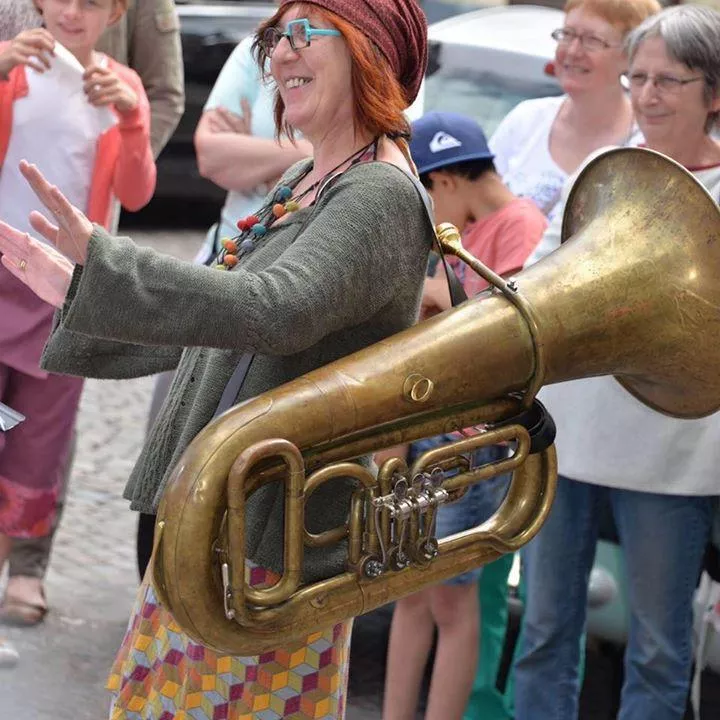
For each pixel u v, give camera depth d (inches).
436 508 165.0
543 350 165.2
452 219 268.2
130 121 282.0
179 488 154.5
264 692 174.7
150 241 652.7
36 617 306.2
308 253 158.7
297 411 155.0
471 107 386.9
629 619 252.2
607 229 175.3
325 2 168.1
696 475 238.2
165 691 179.2
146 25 323.3
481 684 267.7
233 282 155.0
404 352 159.8
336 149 174.2
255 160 307.0
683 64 237.6
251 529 168.6
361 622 314.0
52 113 275.4
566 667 252.5
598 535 263.3
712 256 173.3
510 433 168.1
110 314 152.3
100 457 404.5
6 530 299.7
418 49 175.0
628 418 238.2
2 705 276.2
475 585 251.3
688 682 248.1
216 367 173.5
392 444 162.4
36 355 285.6
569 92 315.6
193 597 155.9
